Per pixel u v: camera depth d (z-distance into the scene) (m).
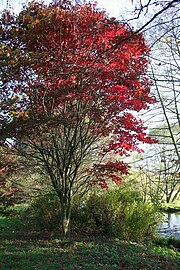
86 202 9.82
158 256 6.85
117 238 8.58
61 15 5.80
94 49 5.99
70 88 6.45
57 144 7.79
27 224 10.11
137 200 10.29
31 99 6.36
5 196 7.97
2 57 4.83
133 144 7.39
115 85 6.68
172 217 14.73
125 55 5.83
